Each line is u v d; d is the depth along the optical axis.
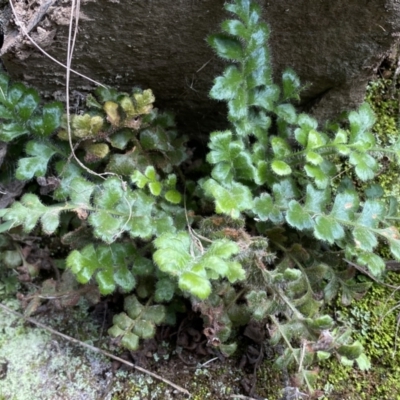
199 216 0.26
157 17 0.23
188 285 0.17
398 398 0.26
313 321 0.22
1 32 0.25
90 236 0.25
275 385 0.27
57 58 0.25
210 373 0.27
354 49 0.25
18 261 0.28
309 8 0.23
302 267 0.25
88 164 0.26
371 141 0.25
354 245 0.25
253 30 0.23
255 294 0.23
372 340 0.28
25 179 0.25
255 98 0.25
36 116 0.25
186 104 0.29
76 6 0.22
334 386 0.27
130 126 0.25
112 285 0.23
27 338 0.28
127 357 0.28
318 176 0.24
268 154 0.26
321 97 0.29
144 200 0.24
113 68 0.26
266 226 0.26
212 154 0.23
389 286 0.28
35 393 0.26
